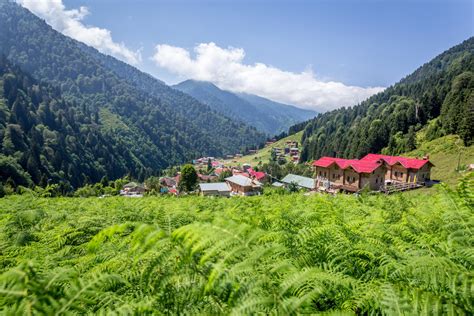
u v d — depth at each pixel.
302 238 3.70
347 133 133.50
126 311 2.33
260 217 5.92
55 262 4.45
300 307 2.14
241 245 2.23
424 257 2.68
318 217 5.55
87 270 4.08
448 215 4.70
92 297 2.56
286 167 114.25
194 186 74.69
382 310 2.21
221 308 2.21
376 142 101.25
